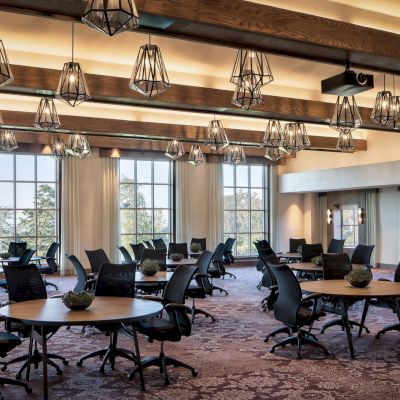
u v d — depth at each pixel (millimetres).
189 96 7965
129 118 11047
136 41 7098
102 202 13750
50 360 5027
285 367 5168
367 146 13484
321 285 6004
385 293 5359
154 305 4719
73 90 5367
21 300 5379
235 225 15805
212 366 5227
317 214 16281
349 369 5078
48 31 6672
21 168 13312
